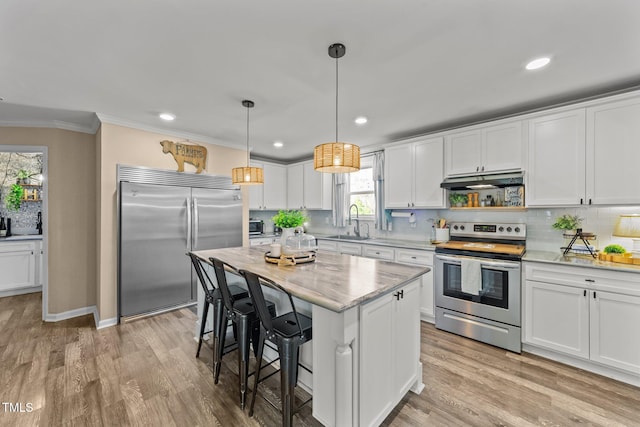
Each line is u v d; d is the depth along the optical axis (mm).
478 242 3174
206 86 2301
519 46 1752
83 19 1495
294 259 2061
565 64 1962
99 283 3045
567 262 2279
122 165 3143
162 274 3396
